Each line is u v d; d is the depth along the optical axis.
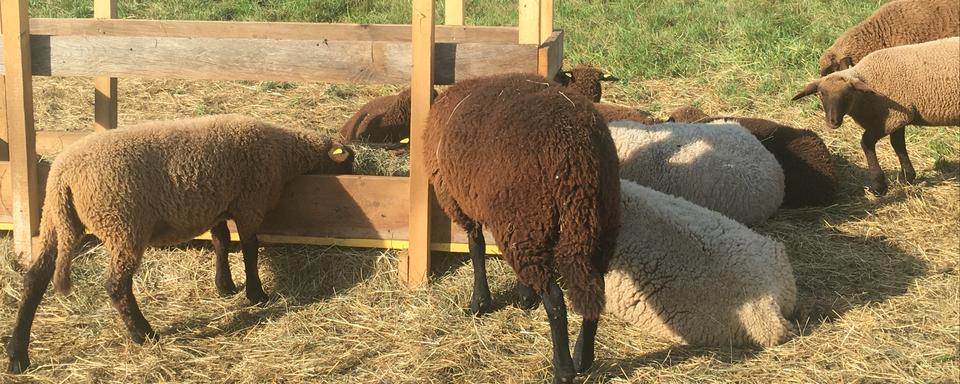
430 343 4.99
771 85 9.53
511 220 4.20
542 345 4.96
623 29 11.18
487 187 4.27
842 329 5.04
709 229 5.17
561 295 4.29
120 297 4.88
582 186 4.10
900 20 9.62
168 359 4.87
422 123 5.45
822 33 10.74
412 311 5.34
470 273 5.69
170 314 5.37
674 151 6.45
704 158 6.39
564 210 4.11
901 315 5.18
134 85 9.94
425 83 5.40
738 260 5.00
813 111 8.90
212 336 5.14
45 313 5.30
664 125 6.79
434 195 5.66
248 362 4.85
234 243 6.04
